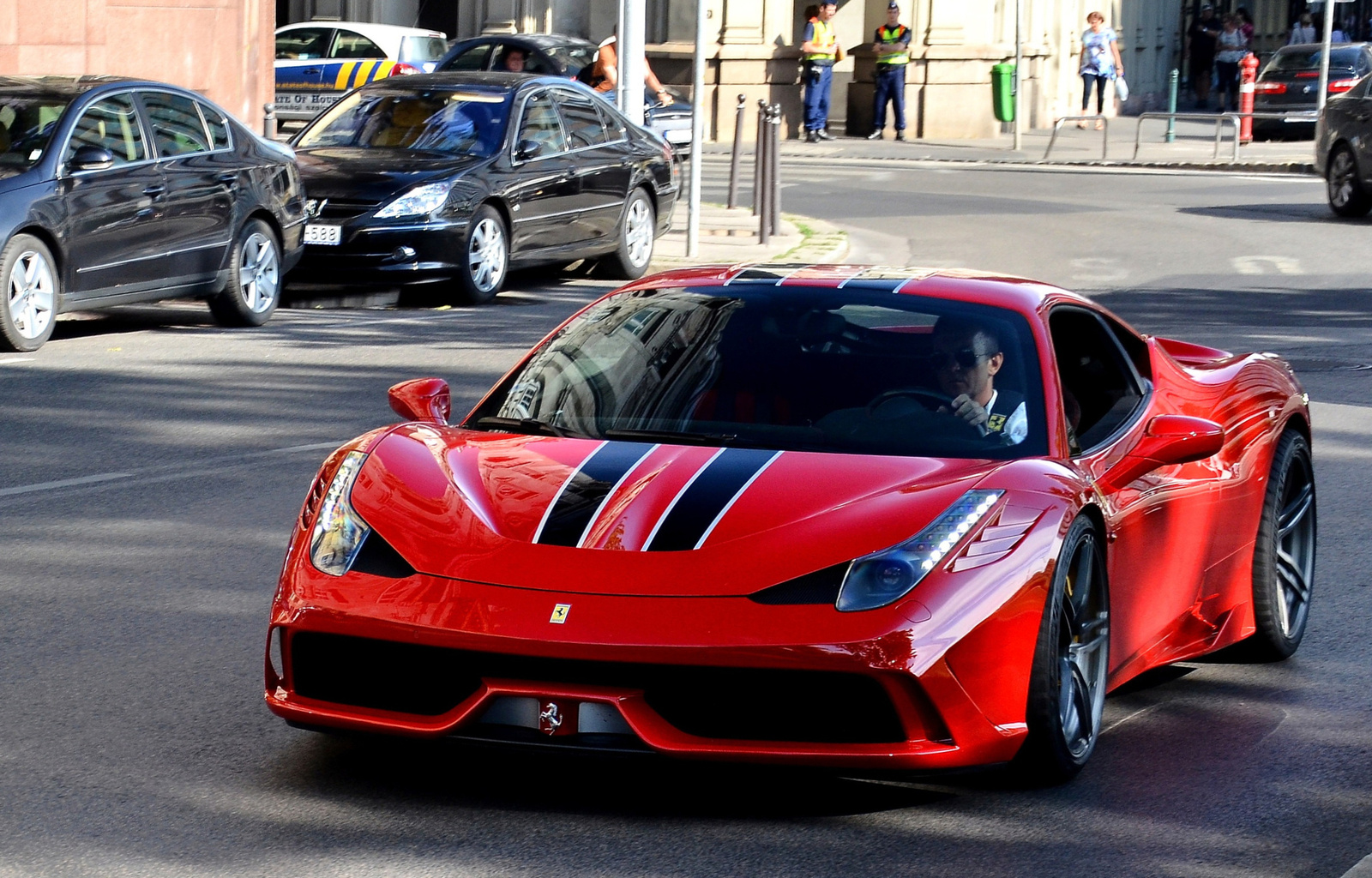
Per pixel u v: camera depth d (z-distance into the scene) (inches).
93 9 918.4
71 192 553.6
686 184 1158.3
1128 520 232.8
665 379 242.2
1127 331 270.4
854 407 232.7
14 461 402.9
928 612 195.8
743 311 252.5
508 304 693.3
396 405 249.6
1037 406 232.7
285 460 407.8
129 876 183.9
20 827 197.5
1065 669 217.3
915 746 197.8
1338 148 983.0
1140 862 193.0
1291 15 2792.8
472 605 196.5
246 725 234.4
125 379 509.7
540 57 1225.4
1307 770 225.5
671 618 192.7
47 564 317.1
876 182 1197.7
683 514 205.2
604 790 211.5
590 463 219.3
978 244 860.6
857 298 253.1
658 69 1558.8
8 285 539.8
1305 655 284.2
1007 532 206.2
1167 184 1195.3
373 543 208.2
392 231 657.6
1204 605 263.0
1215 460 263.3
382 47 1459.2
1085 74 1803.6
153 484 382.0
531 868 187.5
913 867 189.9
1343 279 751.1
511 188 698.2
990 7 1596.9
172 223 586.2
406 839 195.0
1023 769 213.3
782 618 192.7
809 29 1507.1
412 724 202.4
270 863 187.9
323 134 726.5
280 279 639.1
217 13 992.2
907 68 1577.3
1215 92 2337.6
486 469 218.7
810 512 205.0
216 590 302.5
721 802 208.2
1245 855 195.6
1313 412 479.2
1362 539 353.4
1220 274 764.0
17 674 255.0
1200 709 252.5
